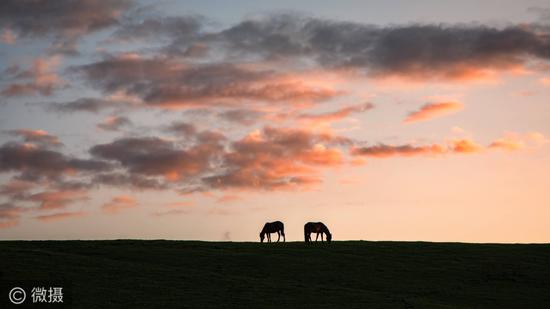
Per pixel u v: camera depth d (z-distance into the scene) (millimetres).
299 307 43000
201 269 52938
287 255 58375
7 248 56594
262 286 47812
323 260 56719
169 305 42531
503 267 55875
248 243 65000
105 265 52000
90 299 43031
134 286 46406
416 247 63469
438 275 53094
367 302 44594
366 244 64875
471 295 48125
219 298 44438
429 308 43562
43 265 50594
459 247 63812
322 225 64938
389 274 52938
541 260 58438
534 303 46719
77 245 60812
